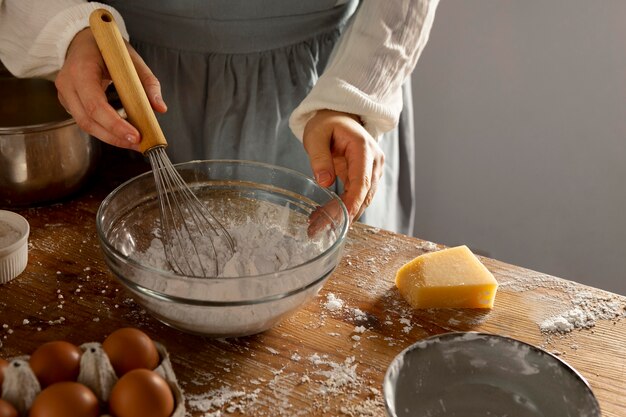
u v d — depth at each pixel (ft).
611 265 5.82
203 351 2.66
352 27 3.45
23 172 3.27
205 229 2.97
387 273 3.11
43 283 2.96
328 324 2.82
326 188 2.99
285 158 4.00
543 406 2.33
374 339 2.76
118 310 2.84
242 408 2.44
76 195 3.54
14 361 2.14
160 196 2.78
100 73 3.04
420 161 6.12
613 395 2.55
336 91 3.26
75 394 2.06
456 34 5.54
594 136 5.48
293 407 2.45
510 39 5.41
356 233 3.36
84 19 3.28
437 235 6.33
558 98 5.46
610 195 5.60
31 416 2.06
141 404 2.08
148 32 3.72
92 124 2.95
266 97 3.80
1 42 3.51
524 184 5.83
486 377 2.40
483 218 6.10
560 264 6.00
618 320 2.89
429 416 2.32
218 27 3.61
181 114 3.85
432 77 5.76
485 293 2.90
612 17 5.09
